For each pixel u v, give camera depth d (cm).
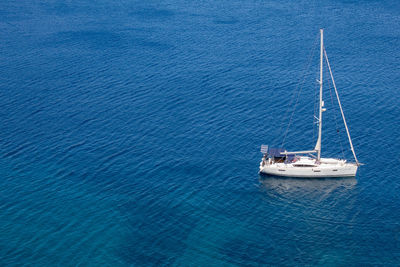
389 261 6325
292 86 11638
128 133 9650
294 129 9731
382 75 12038
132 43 14888
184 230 6956
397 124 9756
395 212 7231
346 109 10450
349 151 8925
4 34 15588
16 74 12556
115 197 7675
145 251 6556
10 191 7794
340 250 6550
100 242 6719
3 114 10438
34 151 8981
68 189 7869
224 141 9319
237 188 7906
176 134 9594
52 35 15575
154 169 8419
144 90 11612
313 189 7844
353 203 7475
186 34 15638
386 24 15862
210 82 11994
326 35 15012
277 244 6688
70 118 10275
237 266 6297
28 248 6588
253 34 15438
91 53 14075
